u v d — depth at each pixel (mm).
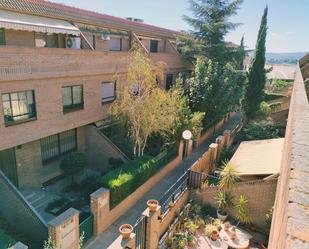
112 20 22438
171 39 31578
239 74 29469
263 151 16859
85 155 18859
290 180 2250
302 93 7785
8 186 13023
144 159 17094
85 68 17297
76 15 18500
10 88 13195
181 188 15461
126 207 15008
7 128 13406
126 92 17203
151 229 11016
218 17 29375
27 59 13547
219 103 25047
